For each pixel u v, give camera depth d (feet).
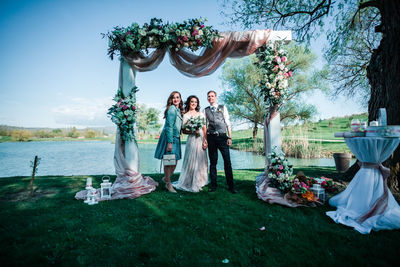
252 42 12.44
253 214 9.00
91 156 48.88
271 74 12.16
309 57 55.62
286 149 41.16
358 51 26.30
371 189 8.46
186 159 13.09
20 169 30.50
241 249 6.27
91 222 8.04
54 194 11.79
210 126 12.35
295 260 5.73
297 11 22.03
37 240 6.66
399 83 10.94
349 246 6.40
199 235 7.18
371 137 8.58
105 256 5.91
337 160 18.48
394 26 11.03
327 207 9.77
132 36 12.08
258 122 67.82
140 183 12.40
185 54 13.08
